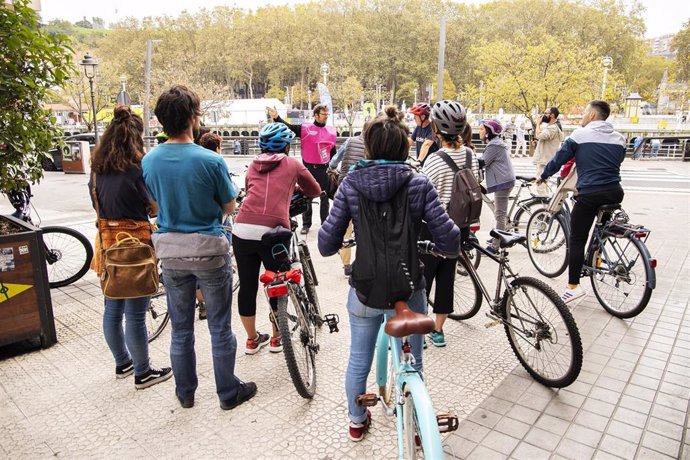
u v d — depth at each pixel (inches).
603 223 189.9
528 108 1124.5
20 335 159.2
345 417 125.9
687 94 1899.6
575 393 134.9
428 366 149.9
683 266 244.5
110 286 127.3
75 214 411.5
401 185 97.5
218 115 1987.0
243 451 113.7
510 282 144.9
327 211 307.3
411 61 3336.6
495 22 3326.8
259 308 196.9
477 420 123.4
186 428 122.3
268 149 142.5
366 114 1819.6
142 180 129.2
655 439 115.8
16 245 155.8
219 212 122.7
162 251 117.8
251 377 145.3
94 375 148.4
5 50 156.1
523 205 264.8
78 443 117.4
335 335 172.1
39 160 178.1
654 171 743.7
